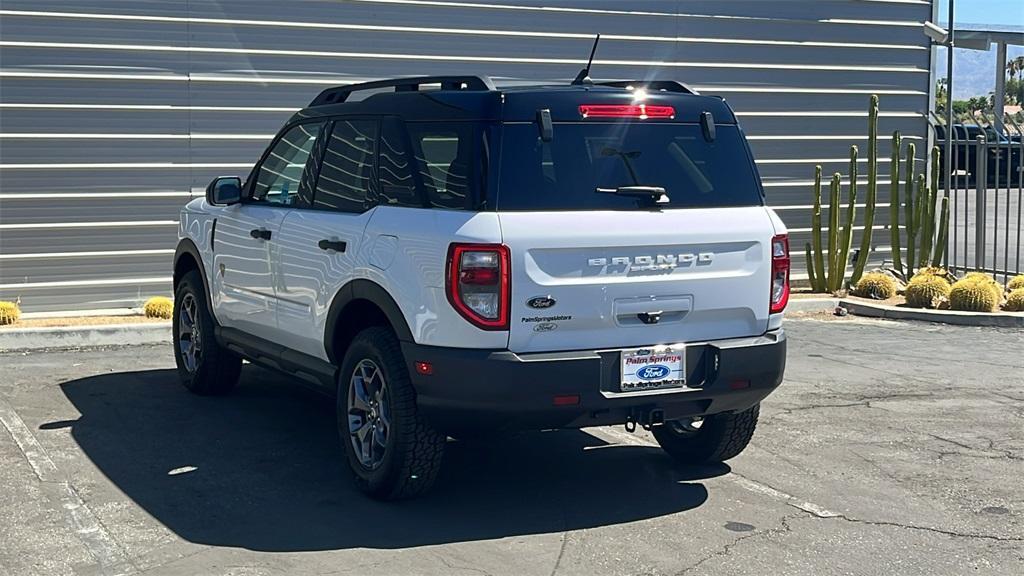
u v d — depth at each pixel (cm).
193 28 1163
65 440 723
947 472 680
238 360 836
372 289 596
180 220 869
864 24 1495
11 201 1117
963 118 1597
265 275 719
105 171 1145
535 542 554
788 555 541
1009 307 1305
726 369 590
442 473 668
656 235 576
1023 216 2495
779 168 1463
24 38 1105
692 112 619
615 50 1355
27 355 1007
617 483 653
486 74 1291
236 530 565
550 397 553
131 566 516
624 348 573
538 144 572
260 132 1198
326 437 738
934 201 1457
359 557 530
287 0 1195
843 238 1406
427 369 560
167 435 738
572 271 559
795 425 789
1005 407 848
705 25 1401
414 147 602
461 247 546
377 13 1234
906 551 548
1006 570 525
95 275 1155
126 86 1145
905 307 1330
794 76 1459
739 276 601
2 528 563
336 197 659
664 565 526
